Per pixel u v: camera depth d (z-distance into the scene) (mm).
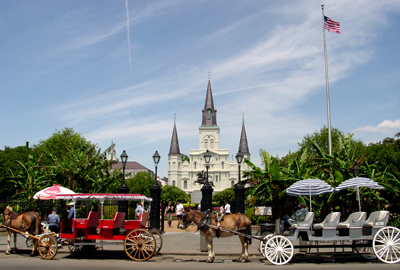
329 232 10969
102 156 28078
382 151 31547
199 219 11742
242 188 18688
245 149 111312
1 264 10758
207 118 114438
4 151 53375
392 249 10820
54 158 26172
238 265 10664
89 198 12172
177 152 112438
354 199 18469
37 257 12516
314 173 22031
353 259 11758
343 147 20672
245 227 11633
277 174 19422
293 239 10898
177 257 12594
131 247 11703
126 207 19766
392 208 23219
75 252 12992
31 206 22312
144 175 80562
